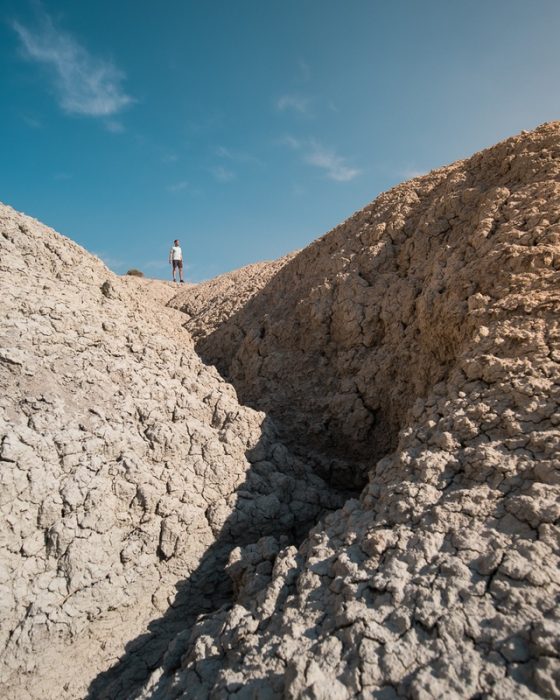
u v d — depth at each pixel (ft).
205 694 9.96
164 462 17.97
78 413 17.56
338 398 24.53
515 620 8.53
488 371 14.46
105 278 28.17
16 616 13.52
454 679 7.99
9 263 22.85
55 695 13.33
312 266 33.09
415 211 28.02
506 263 17.89
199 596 16.15
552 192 19.48
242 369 31.68
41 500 14.99
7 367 17.39
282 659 9.55
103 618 14.62
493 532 10.33
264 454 20.51
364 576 10.60
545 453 11.62
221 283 51.93
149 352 22.44
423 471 12.64
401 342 23.06
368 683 8.41
